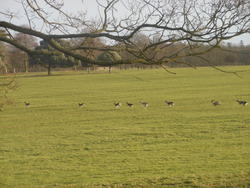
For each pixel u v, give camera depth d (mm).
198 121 57750
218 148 39938
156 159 36656
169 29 11414
